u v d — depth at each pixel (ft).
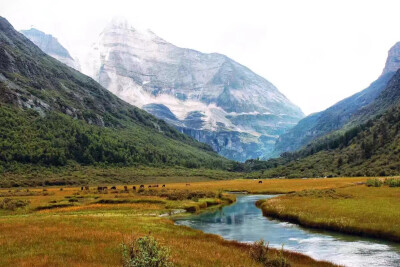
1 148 642.63
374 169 521.24
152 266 64.08
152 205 257.55
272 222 182.09
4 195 347.97
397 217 148.15
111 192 369.50
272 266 88.74
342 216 161.89
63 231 116.06
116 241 100.37
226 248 105.50
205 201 276.82
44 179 577.02
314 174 637.71
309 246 123.65
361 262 102.06
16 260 76.38
